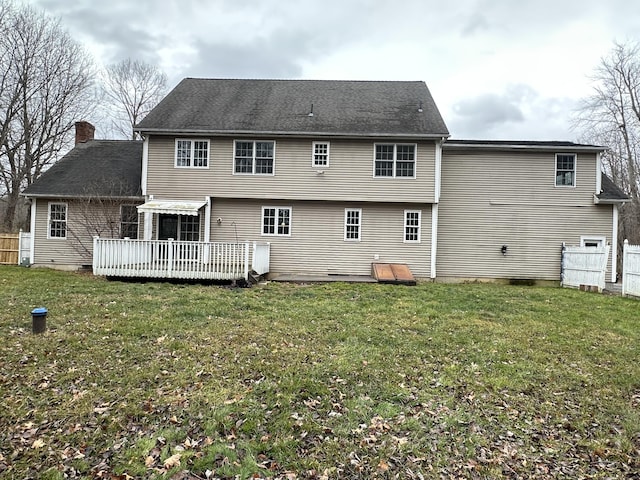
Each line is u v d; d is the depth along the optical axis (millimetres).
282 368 5234
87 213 16406
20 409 4020
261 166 15992
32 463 3182
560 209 16719
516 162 16875
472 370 5426
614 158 29062
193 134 15672
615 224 16453
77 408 4066
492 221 16906
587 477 3221
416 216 16266
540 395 4730
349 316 8398
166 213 15609
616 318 8836
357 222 16344
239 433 3674
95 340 6188
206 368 5180
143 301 9273
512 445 3668
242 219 16328
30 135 26547
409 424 3938
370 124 15938
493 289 13656
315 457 3357
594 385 5043
